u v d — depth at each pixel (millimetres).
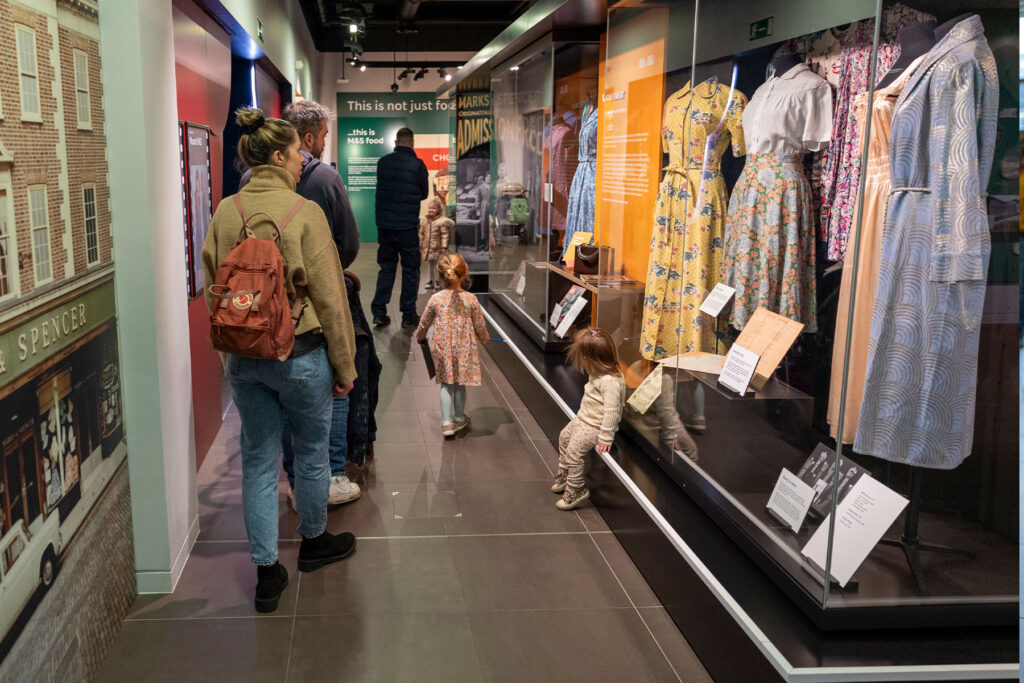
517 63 6258
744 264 2705
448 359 4504
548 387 4648
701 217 3031
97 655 2316
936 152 2105
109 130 2475
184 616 2674
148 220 2551
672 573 2736
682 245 3270
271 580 2734
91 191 2303
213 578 2936
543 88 5434
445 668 2430
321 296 2588
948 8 2059
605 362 3570
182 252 3004
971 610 2168
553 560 3170
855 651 2045
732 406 2768
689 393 3139
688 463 3158
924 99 2084
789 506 2385
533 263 5906
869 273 2203
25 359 1732
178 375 2943
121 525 2611
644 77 3740
